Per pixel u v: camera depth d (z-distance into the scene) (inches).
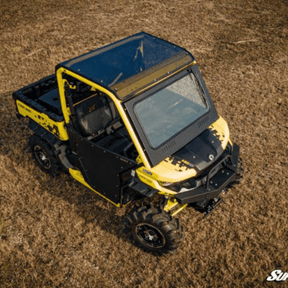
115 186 192.4
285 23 476.4
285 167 253.8
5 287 183.0
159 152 169.9
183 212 218.7
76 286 183.6
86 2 528.1
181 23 472.4
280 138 279.4
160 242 187.6
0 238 206.1
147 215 179.5
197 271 189.5
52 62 378.9
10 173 245.1
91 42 421.1
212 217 216.4
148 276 187.3
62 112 200.8
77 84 194.7
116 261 194.5
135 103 165.0
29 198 227.6
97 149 186.1
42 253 198.8
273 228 209.0
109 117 212.1
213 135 190.1
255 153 264.7
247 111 310.0
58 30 446.6
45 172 246.2
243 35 443.5
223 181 182.9
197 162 174.7
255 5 528.4
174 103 183.0
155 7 517.0
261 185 239.5
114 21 474.6
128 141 211.6
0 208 223.8
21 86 340.2
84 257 196.7
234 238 205.2
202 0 541.0
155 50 192.5
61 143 219.0
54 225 213.2
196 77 192.1
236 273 187.9
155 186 168.6
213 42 426.3
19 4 512.4
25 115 235.0
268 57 397.4
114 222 214.2
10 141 273.4
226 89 340.5
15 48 404.2
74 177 223.9
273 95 332.8
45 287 183.0
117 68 177.6
